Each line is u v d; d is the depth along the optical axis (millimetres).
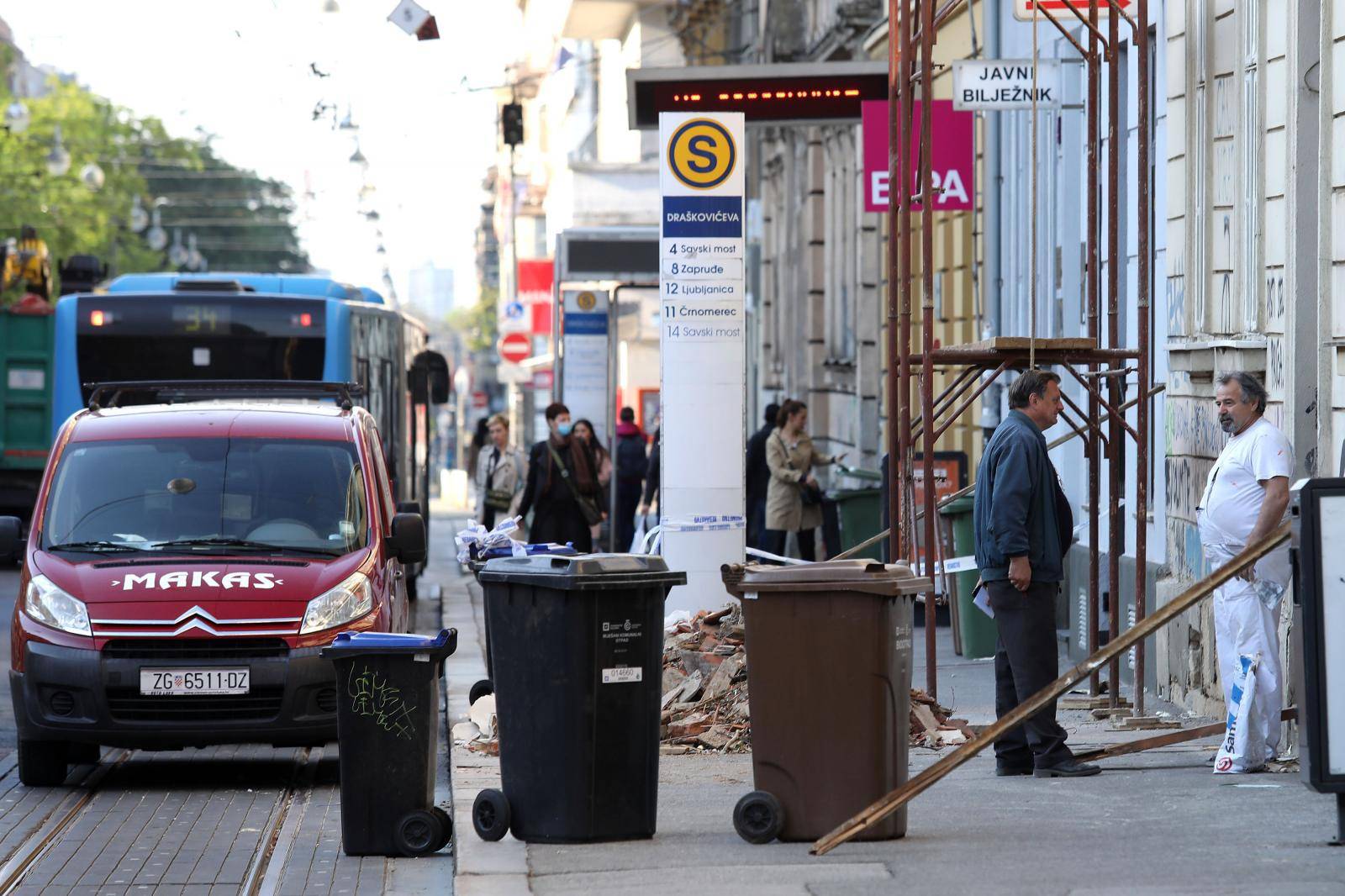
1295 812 21188
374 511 30062
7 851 23000
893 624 19969
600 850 20203
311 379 52938
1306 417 27016
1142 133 29406
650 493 57062
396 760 22250
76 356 52812
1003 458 24250
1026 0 33000
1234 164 30297
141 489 29859
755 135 104562
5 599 58688
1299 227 26984
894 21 32281
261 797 27031
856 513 49562
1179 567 32375
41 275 89875
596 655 20484
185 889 20766
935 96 59406
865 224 73812
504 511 58594
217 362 52969
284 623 27531
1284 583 24391
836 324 82188
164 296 53125
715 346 37625
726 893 17719
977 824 21062
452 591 59312
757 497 52812
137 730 27156
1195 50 32031
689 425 37625
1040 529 24359
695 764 26828
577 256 76438
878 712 19906
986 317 48625
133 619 27344
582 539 53375
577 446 53281
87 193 165625
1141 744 24938
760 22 92875
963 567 37688
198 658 27297
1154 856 18859
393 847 22281
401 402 60156
